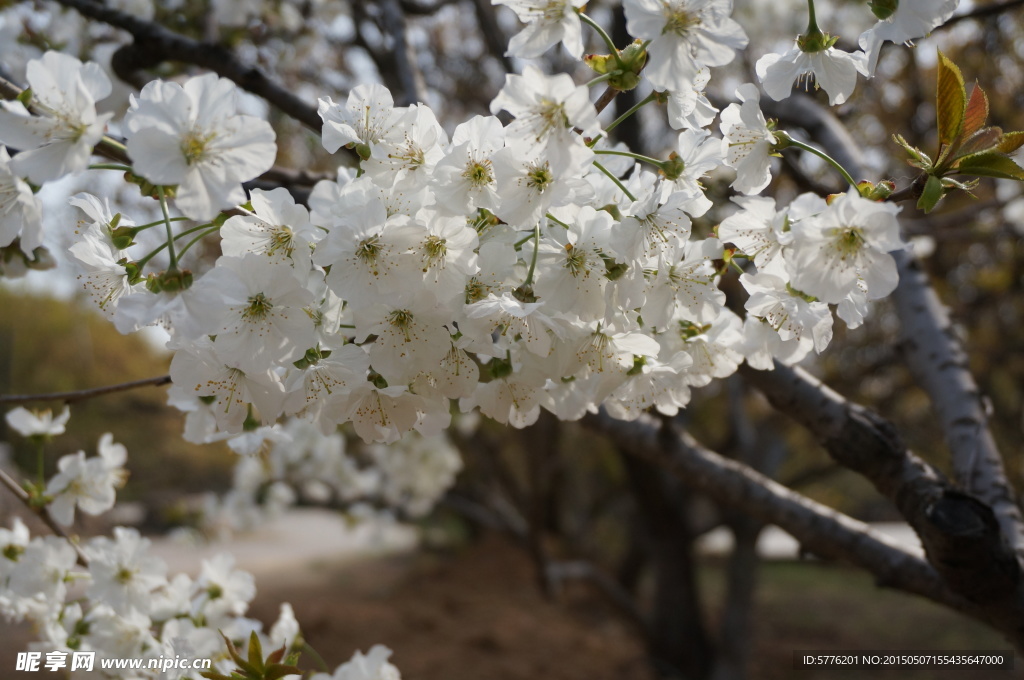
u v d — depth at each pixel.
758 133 0.25
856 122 0.97
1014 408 1.45
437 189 0.23
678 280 0.25
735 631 1.36
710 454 0.43
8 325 2.95
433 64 1.18
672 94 0.25
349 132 0.24
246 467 1.12
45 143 0.21
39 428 0.39
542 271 0.24
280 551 3.08
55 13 0.53
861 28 0.98
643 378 0.27
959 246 1.25
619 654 1.62
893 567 0.40
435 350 0.24
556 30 0.23
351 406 0.26
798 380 0.36
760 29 1.13
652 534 1.49
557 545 2.11
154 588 0.39
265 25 0.62
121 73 0.46
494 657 1.52
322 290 0.25
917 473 0.34
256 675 0.27
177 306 0.22
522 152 0.23
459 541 2.60
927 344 0.45
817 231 0.23
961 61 1.06
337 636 1.57
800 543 0.42
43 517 0.38
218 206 0.21
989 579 0.32
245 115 0.21
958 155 0.23
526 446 1.26
